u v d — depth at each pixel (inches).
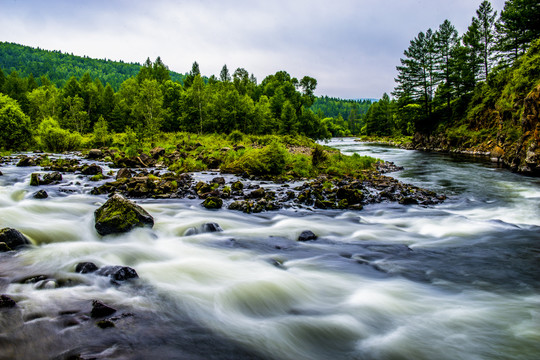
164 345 167.0
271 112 3432.6
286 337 186.2
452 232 404.8
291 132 2972.4
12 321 175.5
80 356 151.3
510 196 614.2
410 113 2541.8
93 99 3228.3
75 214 406.6
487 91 1931.6
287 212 488.1
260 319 205.8
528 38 1824.6
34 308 189.9
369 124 4699.8
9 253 273.3
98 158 1147.9
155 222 394.6
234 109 2977.4
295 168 882.8
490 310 220.1
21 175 693.3
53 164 879.1
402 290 249.9
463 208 532.1
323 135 3501.5
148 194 560.7
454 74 2272.4
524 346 179.5
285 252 326.0
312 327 197.9
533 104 915.4
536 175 861.2
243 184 703.7
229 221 421.4
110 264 268.5
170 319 193.3
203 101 2984.7
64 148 1486.2
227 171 879.1
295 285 252.4
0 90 3491.6
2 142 1368.1
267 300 229.0
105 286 226.7
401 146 2637.8
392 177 877.2
